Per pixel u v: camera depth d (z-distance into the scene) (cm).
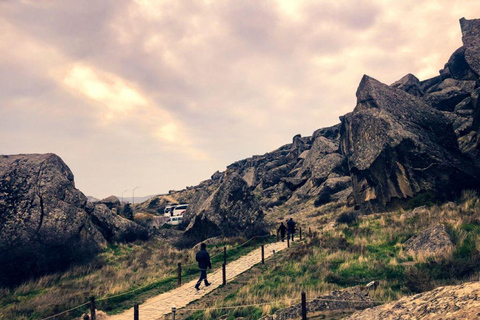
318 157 5288
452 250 1308
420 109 2889
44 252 1966
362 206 2666
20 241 1911
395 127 2583
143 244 2816
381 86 3086
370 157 2639
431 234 1486
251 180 7238
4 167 2239
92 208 2641
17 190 2141
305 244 1981
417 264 1294
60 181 2422
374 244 1758
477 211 1730
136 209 7750
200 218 3042
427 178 2328
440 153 2439
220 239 2706
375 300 997
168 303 1286
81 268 2014
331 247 1816
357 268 1402
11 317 1173
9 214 2002
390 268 1315
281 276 1445
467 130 3197
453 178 2294
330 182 4344
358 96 3291
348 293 1031
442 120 2805
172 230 3706
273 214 4484
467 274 1091
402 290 1066
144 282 1645
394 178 2470
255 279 1472
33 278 1819
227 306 1116
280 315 949
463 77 4400
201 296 1334
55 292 1511
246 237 2733
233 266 1866
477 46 2791
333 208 3544
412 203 2300
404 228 1852
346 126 3819
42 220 2094
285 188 5488
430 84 5234
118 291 1463
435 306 420
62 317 1138
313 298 1009
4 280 1706
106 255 2333
